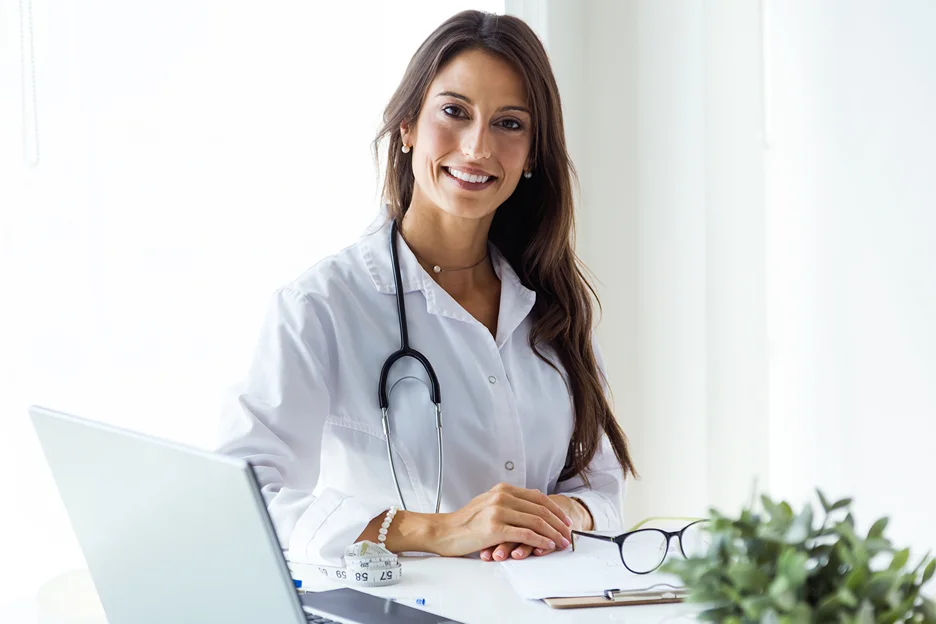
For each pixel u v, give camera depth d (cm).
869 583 74
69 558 158
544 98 160
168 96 173
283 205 187
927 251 225
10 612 106
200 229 177
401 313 153
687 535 116
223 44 180
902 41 229
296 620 73
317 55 191
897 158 231
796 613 73
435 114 155
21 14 155
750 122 254
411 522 127
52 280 159
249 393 144
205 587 79
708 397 249
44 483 156
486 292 168
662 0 245
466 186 154
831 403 249
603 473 169
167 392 172
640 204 250
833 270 248
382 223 168
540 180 168
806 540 78
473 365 154
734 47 251
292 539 125
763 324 256
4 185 154
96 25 165
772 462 264
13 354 154
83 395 162
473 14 158
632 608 100
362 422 150
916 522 229
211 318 178
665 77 246
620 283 252
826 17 246
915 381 229
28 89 156
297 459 144
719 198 251
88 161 164
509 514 124
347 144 195
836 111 245
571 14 245
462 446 152
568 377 167
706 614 80
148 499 81
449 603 103
